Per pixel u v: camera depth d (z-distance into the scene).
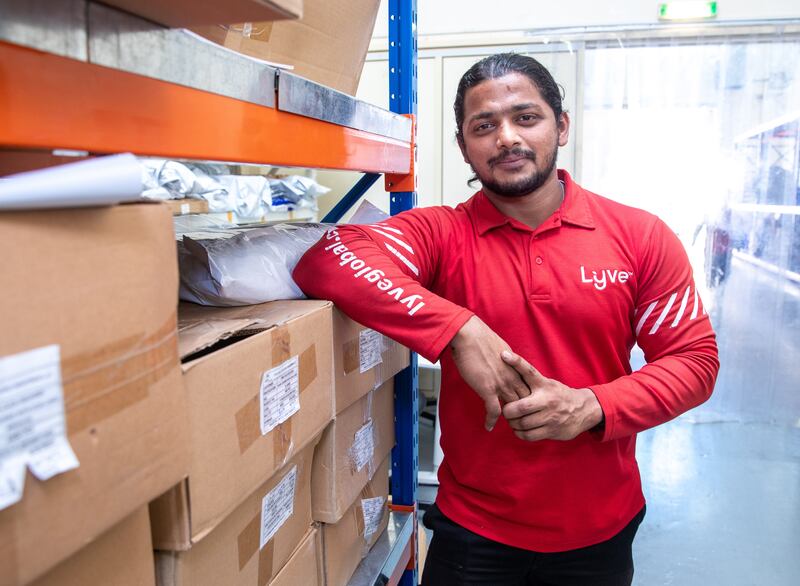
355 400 1.00
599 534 1.10
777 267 3.26
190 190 2.21
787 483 2.74
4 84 0.38
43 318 0.38
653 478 2.80
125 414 0.45
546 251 1.08
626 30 3.15
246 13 0.50
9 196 0.35
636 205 3.31
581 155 3.22
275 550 0.82
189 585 0.61
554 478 1.07
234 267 0.87
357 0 0.98
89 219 0.42
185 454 0.53
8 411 0.36
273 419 0.72
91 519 0.42
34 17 0.40
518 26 3.24
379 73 3.27
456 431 1.15
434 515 1.21
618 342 1.11
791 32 3.07
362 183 1.47
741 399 3.38
